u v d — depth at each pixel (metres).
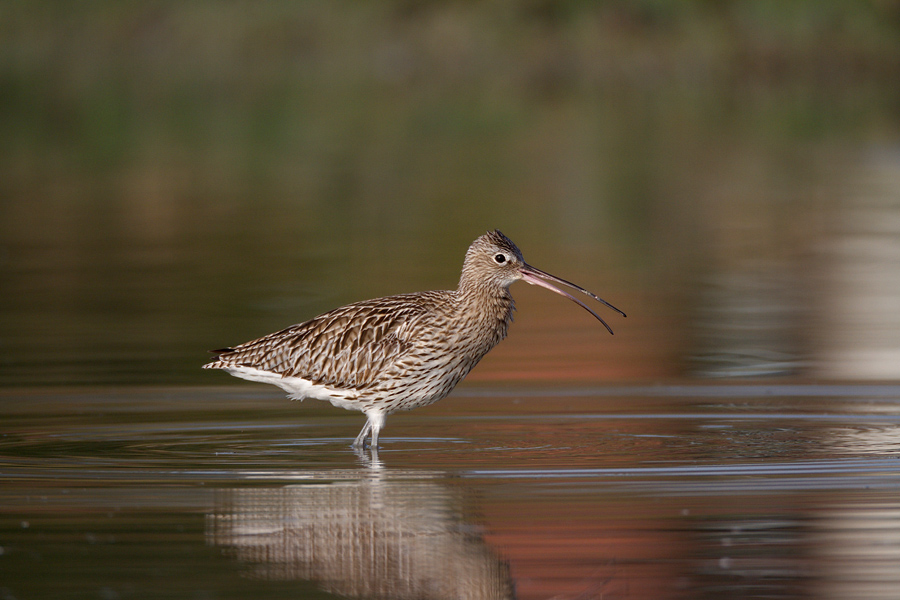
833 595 7.54
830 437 11.48
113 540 8.60
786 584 7.73
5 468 10.53
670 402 13.14
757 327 17.06
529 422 12.34
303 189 31.73
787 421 12.20
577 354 15.64
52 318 17.83
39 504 9.45
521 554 8.32
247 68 56.09
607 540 8.54
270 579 7.89
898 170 32.81
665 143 38.56
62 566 8.09
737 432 11.74
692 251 22.94
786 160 34.94
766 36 51.22
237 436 11.84
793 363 14.93
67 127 45.50
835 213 26.56
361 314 11.80
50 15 60.91
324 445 11.52
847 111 44.81
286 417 12.65
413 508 9.32
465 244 23.73
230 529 8.86
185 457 10.98
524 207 28.16
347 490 9.83
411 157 37.41
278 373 11.90
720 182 31.38
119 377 14.41
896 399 13.12
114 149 40.12
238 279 20.70
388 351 11.62
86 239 24.84
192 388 13.92
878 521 8.85
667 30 51.84
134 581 7.85
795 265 21.48
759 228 25.05
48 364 15.03
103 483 10.08
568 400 13.30
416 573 8.02
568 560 8.19
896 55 50.59
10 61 58.62
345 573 8.02
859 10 51.72
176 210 28.61
